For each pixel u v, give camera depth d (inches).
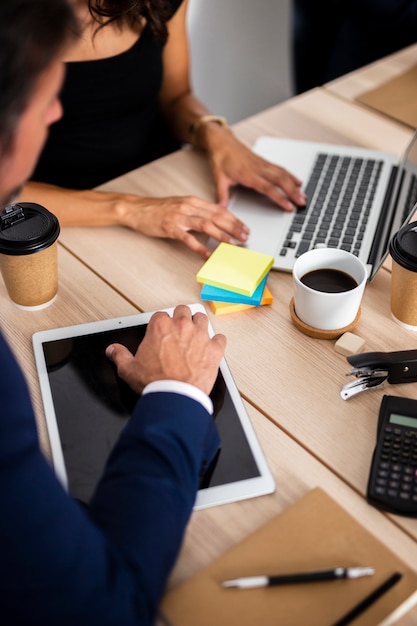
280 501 32.1
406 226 39.0
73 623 24.9
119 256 45.4
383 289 43.0
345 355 38.9
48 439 34.3
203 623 27.1
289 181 49.8
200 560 29.9
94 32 51.7
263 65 111.0
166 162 54.4
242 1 103.4
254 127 57.2
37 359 37.9
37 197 48.5
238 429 34.6
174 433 30.5
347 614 27.2
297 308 39.9
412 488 31.8
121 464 29.6
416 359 36.5
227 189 50.4
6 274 39.3
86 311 41.3
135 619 25.7
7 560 24.0
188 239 44.9
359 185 50.3
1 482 24.0
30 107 24.2
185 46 60.5
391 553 29.3
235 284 40.9
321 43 88.4
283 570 28.8
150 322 36.7
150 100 60.1
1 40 22.1
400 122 57.5
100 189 51.1
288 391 36.9
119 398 35.8
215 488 32.2
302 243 45.4
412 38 81.9
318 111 58.7
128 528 27.5
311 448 34.2
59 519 24.8
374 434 34.9
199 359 34.6
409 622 28.1
